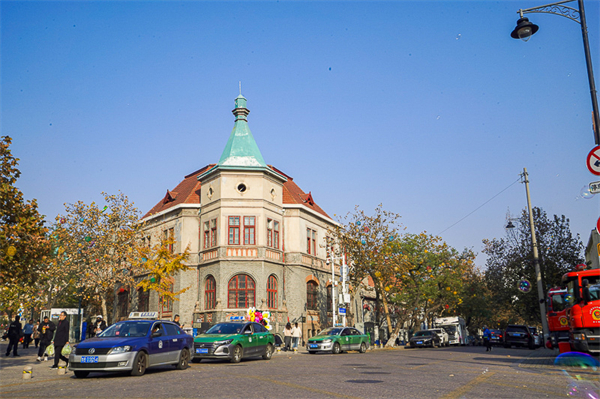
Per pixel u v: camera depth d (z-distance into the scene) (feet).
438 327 147.33
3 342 135.23
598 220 32.71
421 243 148.15
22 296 143.23
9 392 34.42
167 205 140.05
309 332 131.85
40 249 58.65
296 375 44.34
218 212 120.67
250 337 66.28
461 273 161.79
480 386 35.27
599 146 33.91
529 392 31.96
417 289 145.69
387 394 31.48
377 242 123.75
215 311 115.24
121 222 118.32
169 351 49.14
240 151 125.18
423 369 50.31
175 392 32.83
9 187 54.19
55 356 53.67
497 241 137.39
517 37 44.55
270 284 122.62
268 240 123.75
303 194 159.02
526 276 124.36
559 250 123.34
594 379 39.29
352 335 91.97
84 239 111.86
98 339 44.93
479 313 193.98
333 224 154.81
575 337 54.13
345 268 121.49
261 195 122.31
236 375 44.57
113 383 38.83
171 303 124.98
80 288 145.48
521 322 258.37
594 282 56.75
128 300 143.64
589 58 40.86
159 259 103.91
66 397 31.35
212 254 120.47
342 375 44.16
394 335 128.77
